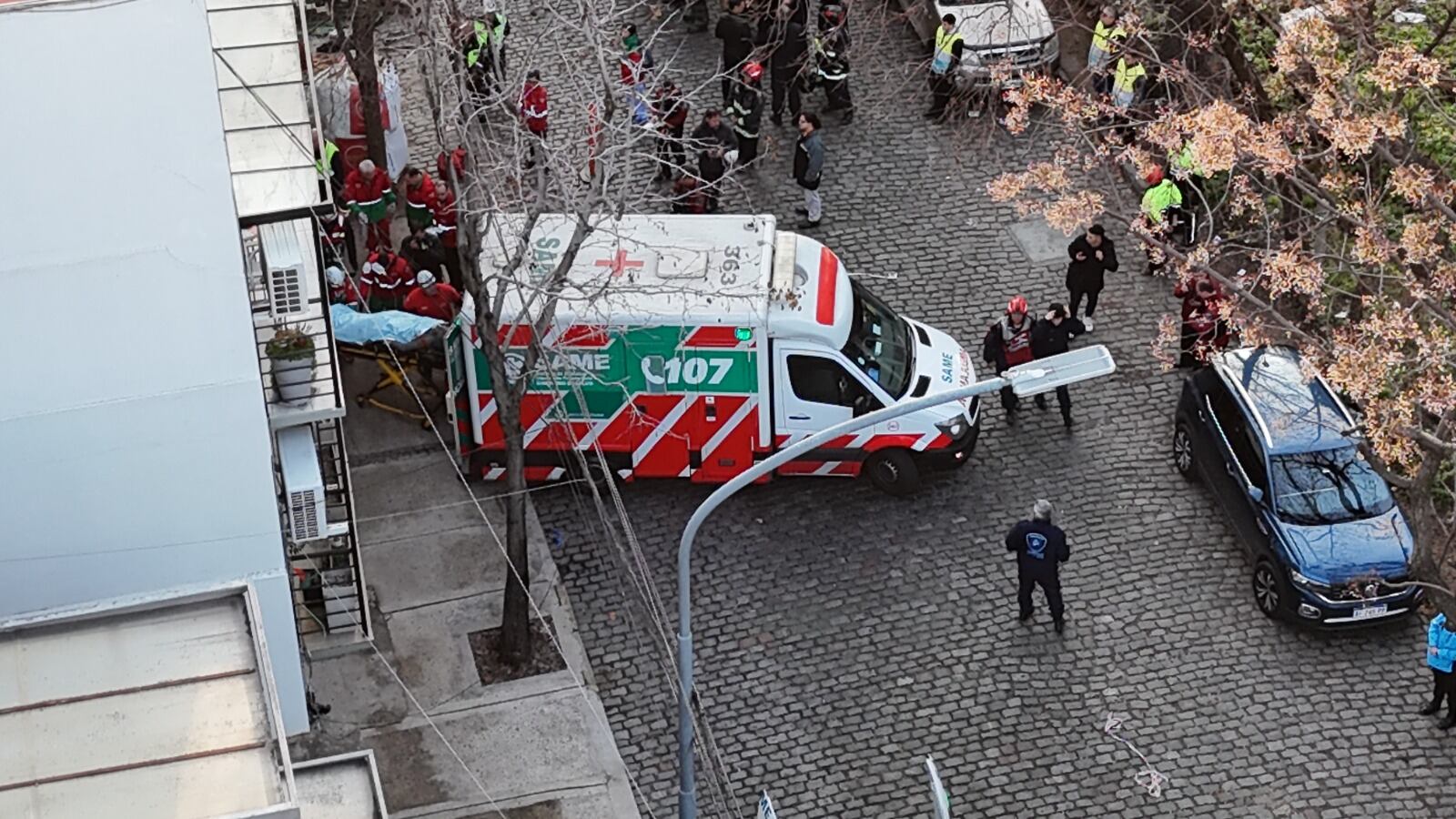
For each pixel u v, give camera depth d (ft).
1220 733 59.98
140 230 42.88
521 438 59.06
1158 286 77.41
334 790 42.93
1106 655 62.64
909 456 67.97
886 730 60.34
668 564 66.64
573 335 66.03
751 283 66.64
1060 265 78.95
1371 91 65.87
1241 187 65.46
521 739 60.29
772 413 67.87
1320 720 60.23
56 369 44.50
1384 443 54.95
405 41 86.89
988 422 72.08
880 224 81.25
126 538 48.24
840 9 85.25
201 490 48.01
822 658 62.90
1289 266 60.08
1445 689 58.85
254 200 49.75
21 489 46.50
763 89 88.22
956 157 84.58
